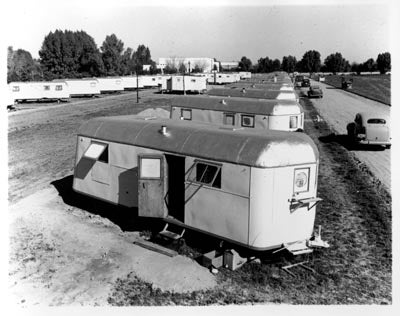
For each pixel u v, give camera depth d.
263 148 11.13
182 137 13.16
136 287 10.79
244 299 10.17
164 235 12.92
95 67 85.69
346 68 118.94
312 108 47.66
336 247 12.82
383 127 26.14
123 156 14.55
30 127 36.91
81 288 10.76
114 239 13.66
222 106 24.91
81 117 42.03
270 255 12.02
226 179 11.58
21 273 11.48
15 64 76.81
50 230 14.36
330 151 26.30
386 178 20.19
